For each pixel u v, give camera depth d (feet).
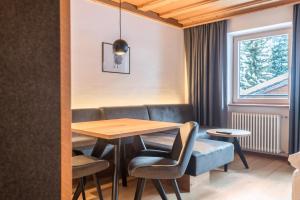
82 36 11.89
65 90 1.88
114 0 12.00
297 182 5.87
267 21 13.30
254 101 14.70
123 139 8.55
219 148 9.38
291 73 12.14
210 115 15.10
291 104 12.17
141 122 8.43
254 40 14.76
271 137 13.12
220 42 14.70
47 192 1.76
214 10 13.43
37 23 1.70
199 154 8.46
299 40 11.86
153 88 15.16
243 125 14.17
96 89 12.46
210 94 15.10
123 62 13.55
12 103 1.59
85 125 7.55
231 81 15.58
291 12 12.48
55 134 1.80
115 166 6.58
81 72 11.89
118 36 13.29
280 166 11.73
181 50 16.81
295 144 12.01
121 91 13.52
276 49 13.89
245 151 14.24
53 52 1.79
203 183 9.41
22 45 1.63
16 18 1.60
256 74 14.73
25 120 1.65
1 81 1.54
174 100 16.44
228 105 15.19
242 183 9.52
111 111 11.94
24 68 1.64
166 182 9.44
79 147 8.99
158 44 15.37
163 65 15.70
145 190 8.80
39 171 1.71
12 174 1.59
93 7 12.28
